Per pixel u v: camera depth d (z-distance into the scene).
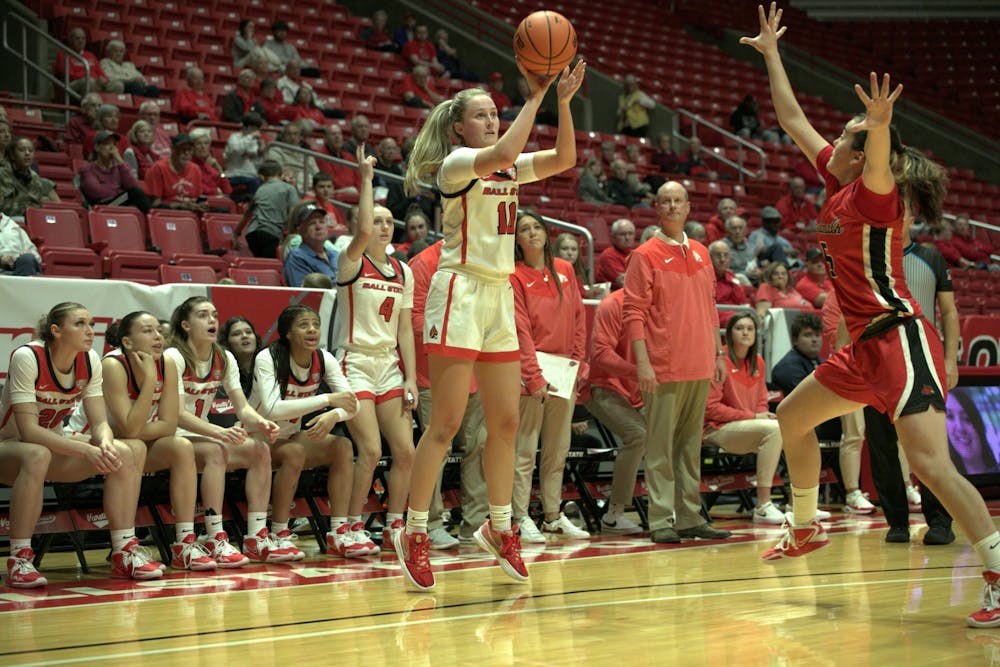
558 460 5.93
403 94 14.16
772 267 9.02
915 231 13.91
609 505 6.14
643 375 5.45
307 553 5.39
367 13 17.22
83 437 4.88
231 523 5.68
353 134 11.20
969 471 7.05
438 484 5.56
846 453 6.92
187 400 5.08
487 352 3.88
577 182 13.57
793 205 14.10
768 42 3.89
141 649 2.98
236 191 9.84
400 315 5.46
